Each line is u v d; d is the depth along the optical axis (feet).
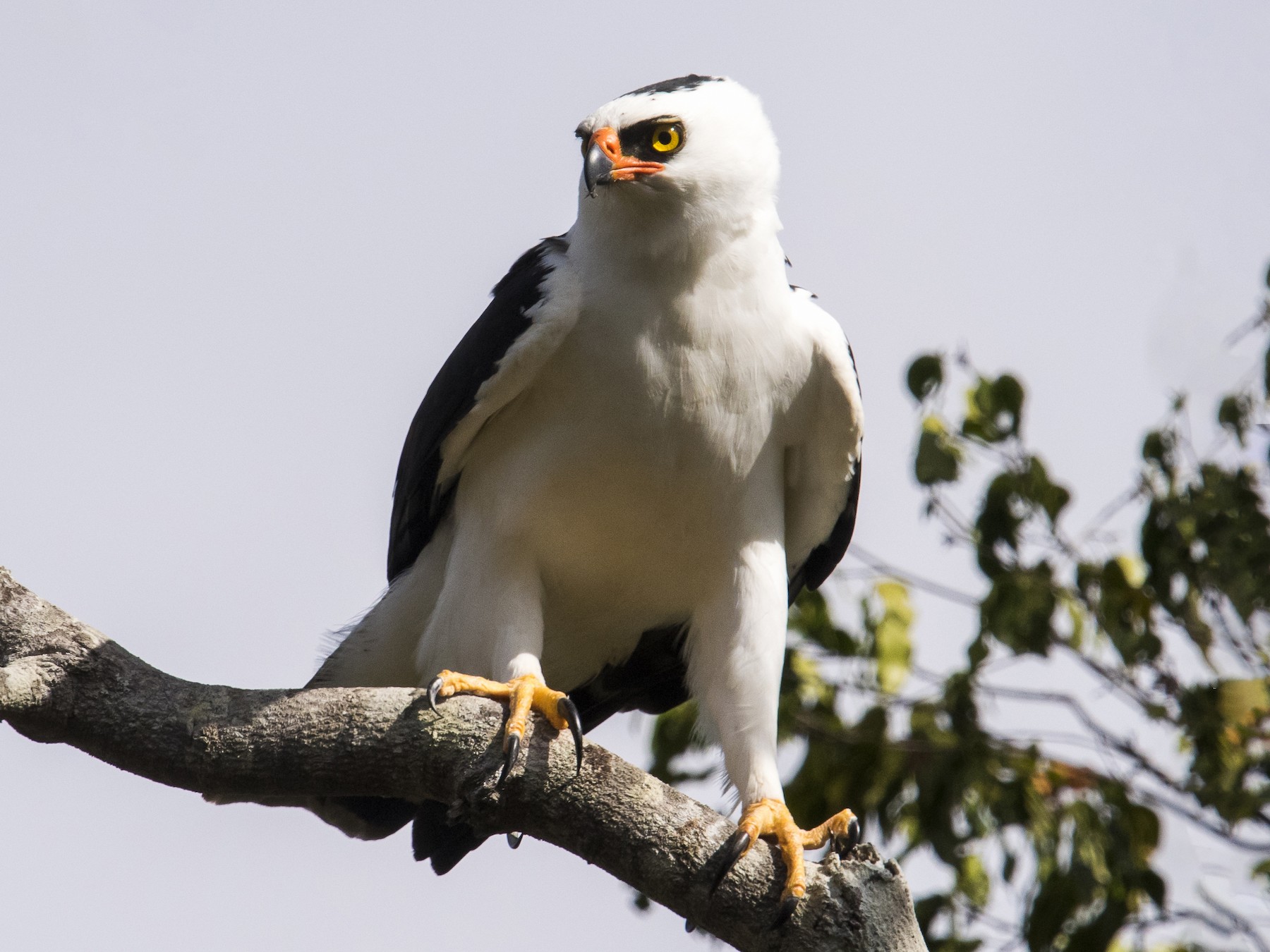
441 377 27.48
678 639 30.32
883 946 21.16
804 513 29.07
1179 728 34.88
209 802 24.72
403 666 29.50
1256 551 33.53
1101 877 32.37
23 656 21.99
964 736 34.37
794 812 35.24
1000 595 34.24
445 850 29.14
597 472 26.58
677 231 25.99
